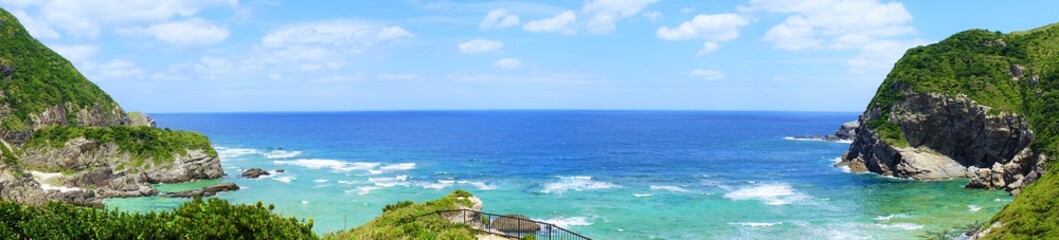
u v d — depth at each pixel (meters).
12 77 100.81
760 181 88.19
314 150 146.62
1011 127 87.56
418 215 36.88
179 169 85.94
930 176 87.62
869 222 58.19
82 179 75.88
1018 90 92.44
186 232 21.38
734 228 56.19
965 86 94.75
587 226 57.22
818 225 57.12
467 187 82.62
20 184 61.78
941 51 106.75
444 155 132.50
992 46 104.62
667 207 66.75
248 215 22.06
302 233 23.89
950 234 52.47
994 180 76.94
